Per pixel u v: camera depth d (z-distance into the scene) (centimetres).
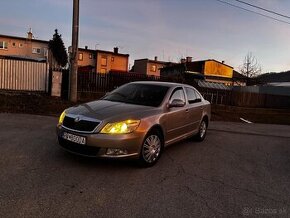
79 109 527
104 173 476
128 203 377
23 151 564
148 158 527
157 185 446
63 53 4688
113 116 490
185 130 682
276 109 2420
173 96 638
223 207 390
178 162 582
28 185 407
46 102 1305
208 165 580
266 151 770
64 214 336
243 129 1205
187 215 359
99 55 5022
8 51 4372
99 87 1692
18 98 1301
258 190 464
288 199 436
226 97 2280
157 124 540
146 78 1866
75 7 1344
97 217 336
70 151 499
